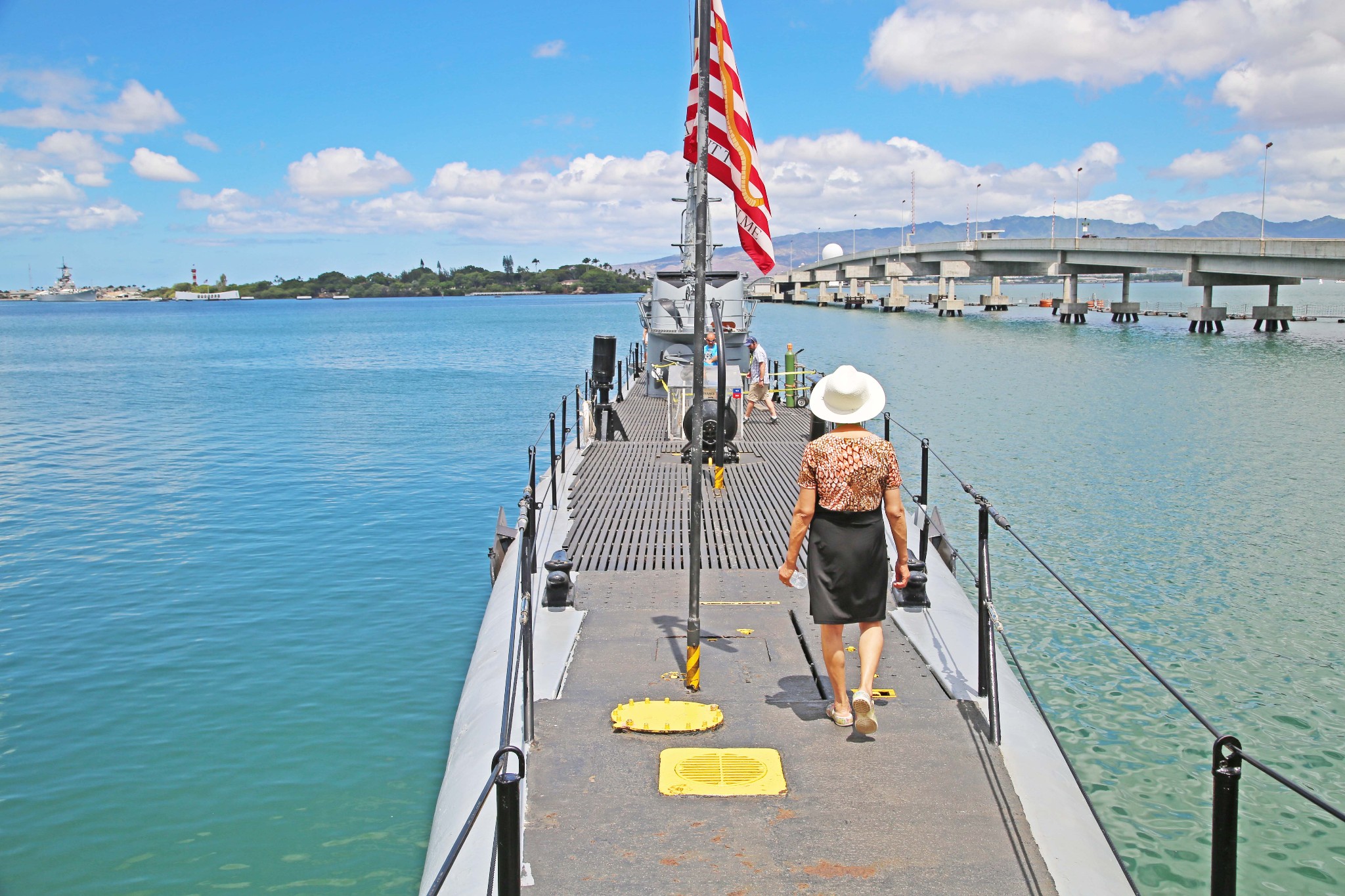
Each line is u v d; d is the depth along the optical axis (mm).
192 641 10703
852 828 4988
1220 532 14359
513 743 5883
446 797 5902
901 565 5934
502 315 144750
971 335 66625
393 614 11578
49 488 19359
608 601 8844
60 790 7586
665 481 14406
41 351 71875
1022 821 5047
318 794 7516
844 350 52938
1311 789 7406
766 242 7281
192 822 7133
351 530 15688
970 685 6820
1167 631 10477
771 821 5055
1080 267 82875
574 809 5199
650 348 26250
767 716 6305
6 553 14391
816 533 5832
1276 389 32969
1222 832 3428
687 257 19672
